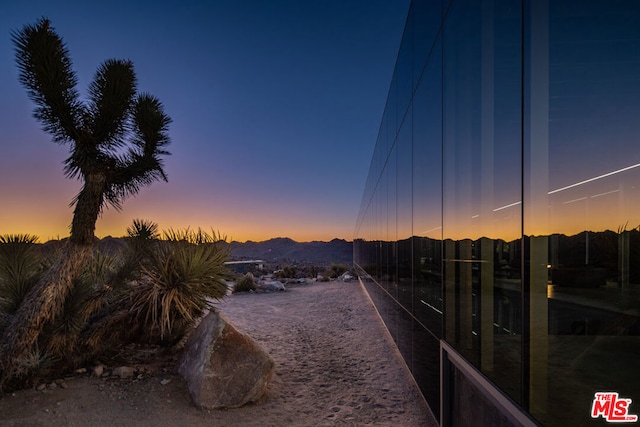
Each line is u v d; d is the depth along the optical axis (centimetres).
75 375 458
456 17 356
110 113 441
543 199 189
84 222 461
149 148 521
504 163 240
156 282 511
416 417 440
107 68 459
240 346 467
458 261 346
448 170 380
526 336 202
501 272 246
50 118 429
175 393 440
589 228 162
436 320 416
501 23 245
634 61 147
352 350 749
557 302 177
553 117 180
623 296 150
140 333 589
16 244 489
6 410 360
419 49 529
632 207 146
